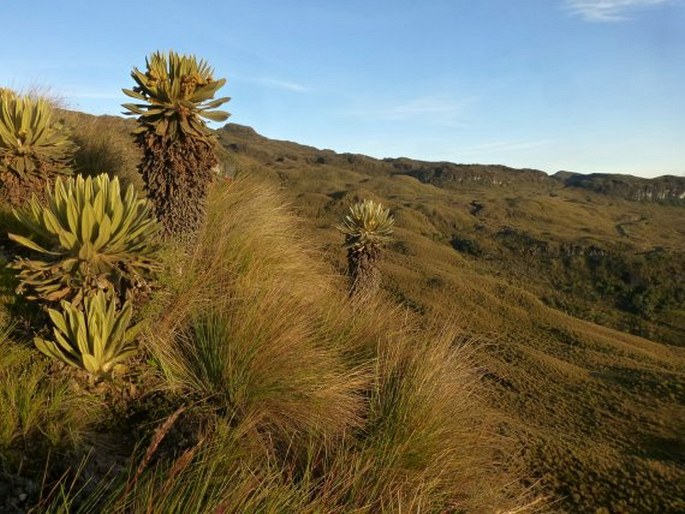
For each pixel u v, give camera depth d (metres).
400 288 65.75
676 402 37.66
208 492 2.17
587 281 138.12
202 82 3.77
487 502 3.13
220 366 3.12
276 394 3.08
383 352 4.12
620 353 64.88
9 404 2.25
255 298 3.85
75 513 1.92
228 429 2.68
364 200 6.87
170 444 2.51
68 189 2.85
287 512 2.23
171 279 3.55
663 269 133.38
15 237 2.63
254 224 5.41
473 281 86.38
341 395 3.41
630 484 15.22
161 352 3.03
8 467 2.02
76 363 2.48
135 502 1.94
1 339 2.55
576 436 20.64
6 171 3.85
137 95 3.70
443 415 3.50
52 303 2.63
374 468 2.84
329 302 4.95
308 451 2.77
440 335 4.52
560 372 42.06
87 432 2.39
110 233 2.74
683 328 109.12
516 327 70.25
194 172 3.86
